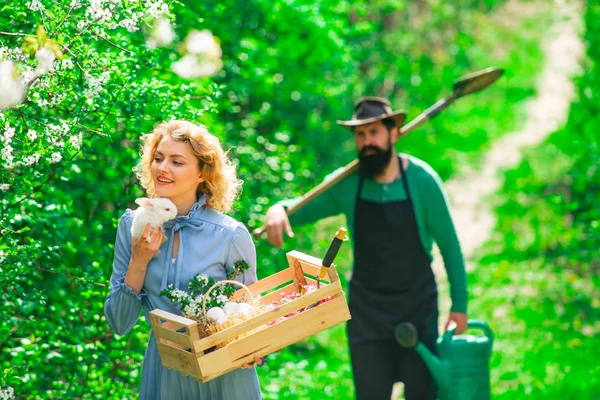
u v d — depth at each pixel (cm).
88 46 505
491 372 866
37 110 529
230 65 966
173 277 437
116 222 629
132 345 655
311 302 423
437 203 654
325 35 1120
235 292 442
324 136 1363
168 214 427
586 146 1336
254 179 972
